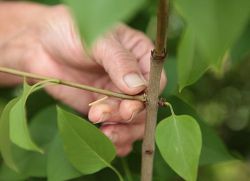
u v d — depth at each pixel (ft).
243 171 3.65
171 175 1.60
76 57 1.80
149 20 1.96
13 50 2.24
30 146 1.15
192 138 1.14
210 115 3.32
